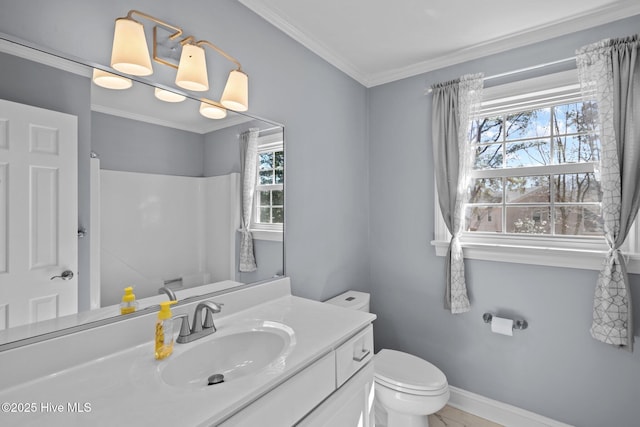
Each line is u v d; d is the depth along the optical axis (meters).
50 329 0.87
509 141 1.98
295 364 0.89
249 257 1.47
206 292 1.28
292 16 1.64
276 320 1.25
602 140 1.55
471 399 2.00
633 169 1.49
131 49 0.96
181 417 0.67
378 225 2.42
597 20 1.61
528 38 1.80
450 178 1.99
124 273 1.04
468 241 2.08
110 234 1.01
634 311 1.54
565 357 1.72
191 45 1.15
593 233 1.73
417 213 2.23
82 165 0.94
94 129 0.97
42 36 0.87
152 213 1.12
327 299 2.02
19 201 0.82
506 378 1.90
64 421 0.66
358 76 2.30
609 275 1.52
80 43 0.95
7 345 0.79
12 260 0.81
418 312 2.23
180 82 1.16
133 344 1.02
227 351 1.10
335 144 2.09
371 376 1.28
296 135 1.77
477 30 1.77
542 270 1.78
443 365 2.13
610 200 1.52
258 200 1.52
